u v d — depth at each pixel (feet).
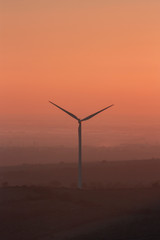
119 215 426.51
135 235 350.02
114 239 341.82
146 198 504.43
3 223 407.23
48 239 357.00
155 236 346.95
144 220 395.34
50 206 464.65
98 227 379.76
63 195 508.53
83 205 472.85
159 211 437.99
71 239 349.00
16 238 366.43
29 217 426.92
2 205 467.52
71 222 408.26
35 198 498.28
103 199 501.97
